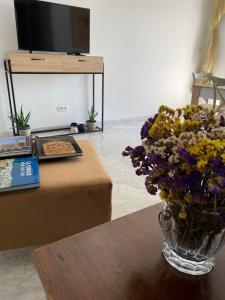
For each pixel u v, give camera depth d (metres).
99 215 1.29
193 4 3.88
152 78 3.94
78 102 3.40
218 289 0.63
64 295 0.60
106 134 3.24
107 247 0.75
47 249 0.74
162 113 0.66
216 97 3.19
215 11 4.10
